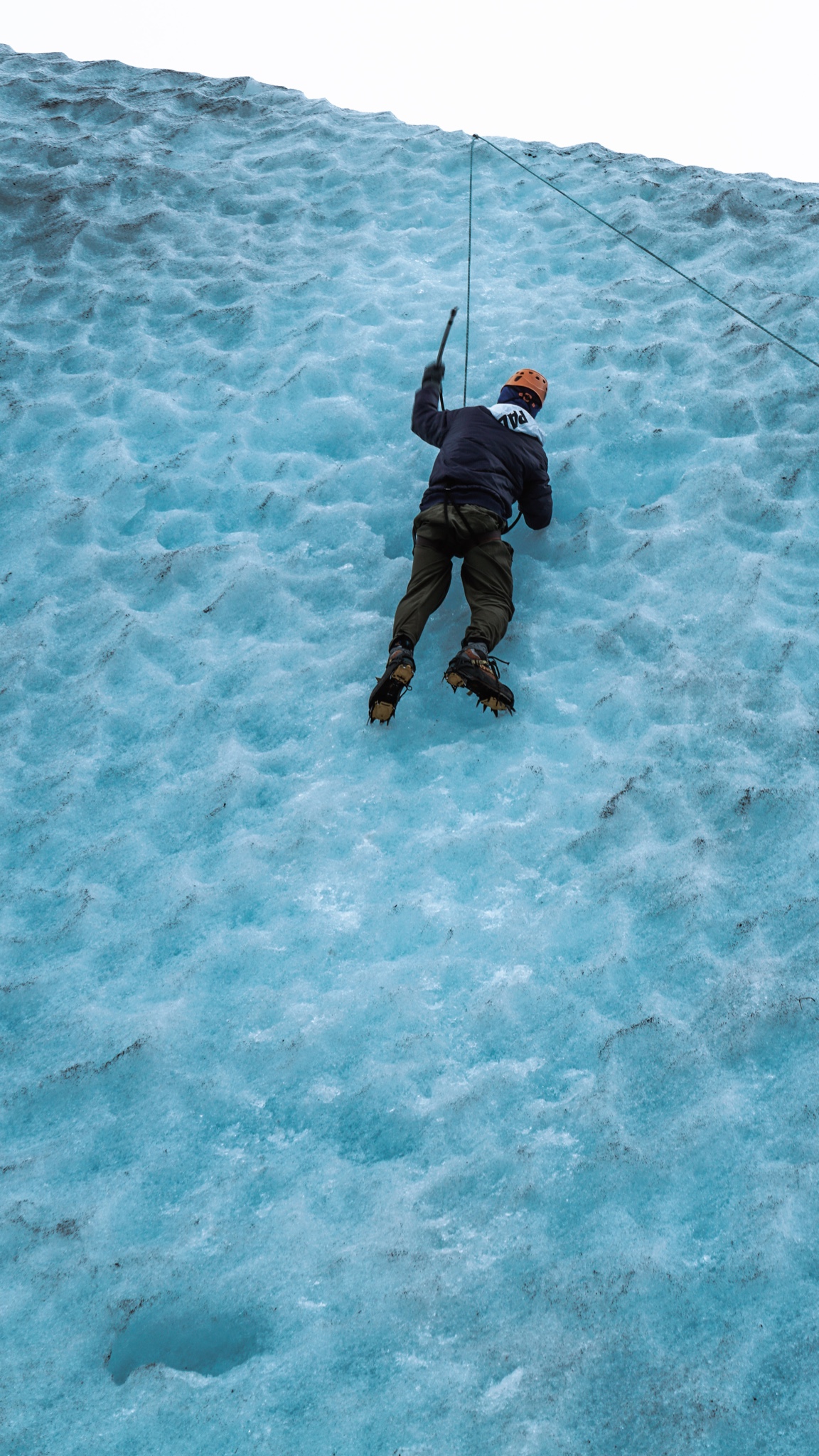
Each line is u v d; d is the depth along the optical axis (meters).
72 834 3.70
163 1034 3.00
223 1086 2.90
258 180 7.73
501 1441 2.15
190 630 4.48
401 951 3.23
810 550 4.45
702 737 3.75
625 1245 2.45
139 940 3.31
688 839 3.40
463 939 3.22
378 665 4.20
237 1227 2.59
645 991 3.02
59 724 4.11
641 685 4.00
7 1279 2.51
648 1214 2.52
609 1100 2.75
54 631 4.51
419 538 4.07
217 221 7.28
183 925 3.34
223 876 3.47
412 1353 2.32
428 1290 2.41
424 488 5.05
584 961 3.13
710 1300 2.35
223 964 3.21
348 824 3.61
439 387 4.74
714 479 4.86
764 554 4.47
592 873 3.37
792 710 3.75
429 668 4.18
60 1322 2.43
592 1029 2.93
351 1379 2.29
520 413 4.42
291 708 4.09
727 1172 2.58
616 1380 2.23
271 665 4.27
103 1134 2.83
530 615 4.41
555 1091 2.82
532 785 3.67
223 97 8.90
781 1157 2.58
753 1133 2.65
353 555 4.75
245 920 3.37
